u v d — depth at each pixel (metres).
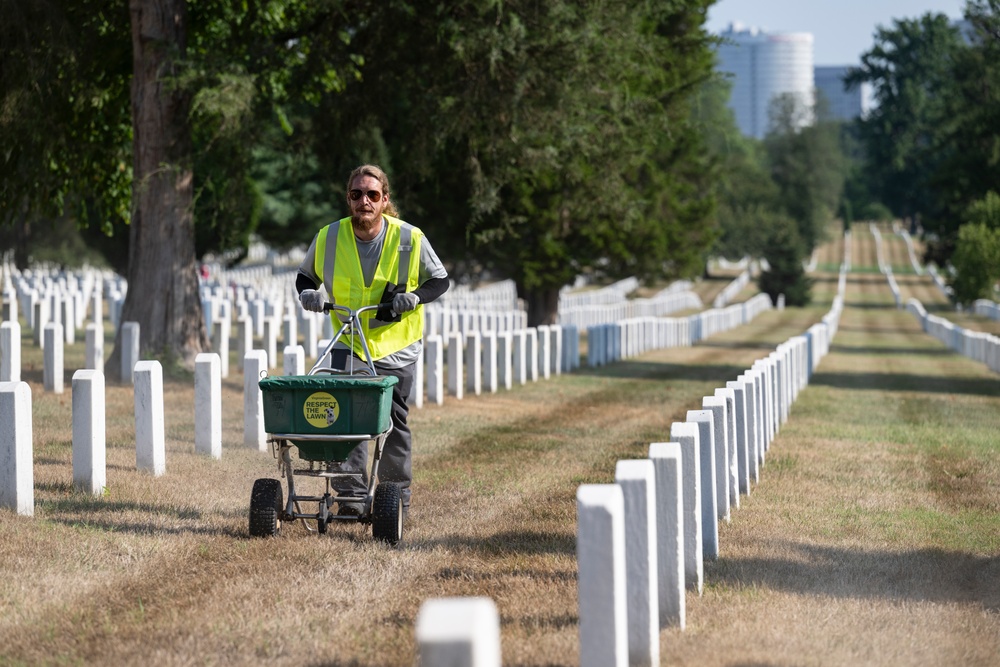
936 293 144.88
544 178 44.09
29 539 11.78
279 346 40.62
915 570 11.97
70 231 93.88
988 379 44.16
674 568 9.39
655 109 42.91
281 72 32.78
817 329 49.47
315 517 12.28
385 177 12.77
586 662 7.26
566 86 32.16
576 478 17.22
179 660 8.34
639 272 53.84
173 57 28.33
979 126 104.56
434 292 12.77
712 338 72.56
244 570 11.04
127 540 11.98
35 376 28.91
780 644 9.02
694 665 8.39
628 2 32.97
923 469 19.55
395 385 12.38
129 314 30.23
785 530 13.88
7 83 28.84
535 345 35.12
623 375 39.72
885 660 8.71
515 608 9.95
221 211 33.25
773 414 23.41
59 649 8.66
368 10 32.72
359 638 9.01
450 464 18.34
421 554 11.87
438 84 33.25
